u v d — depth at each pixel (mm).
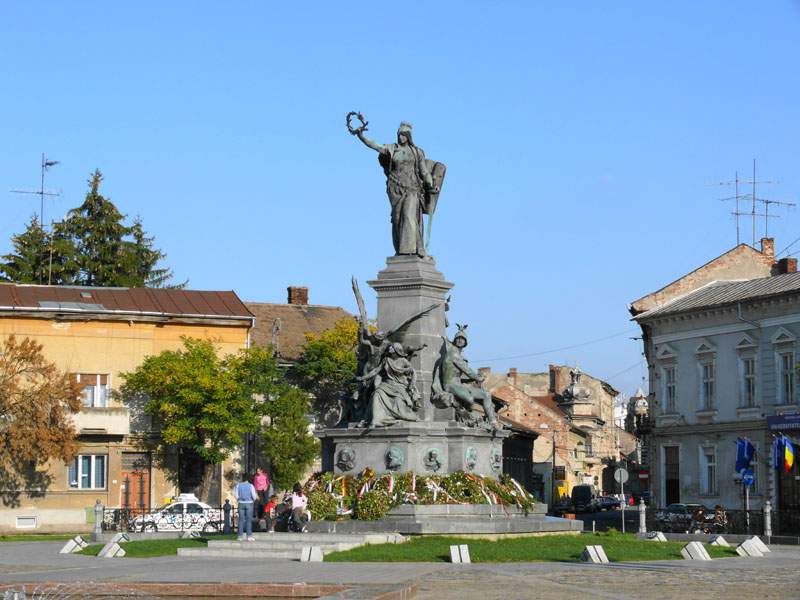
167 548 34625
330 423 70125
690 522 56938
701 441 67125
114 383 65062
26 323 64062
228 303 69250
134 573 27297
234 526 48062
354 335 69562
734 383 64938
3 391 58406
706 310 66562
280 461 63688
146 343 65812
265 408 64312
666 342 70375
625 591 23312
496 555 29734
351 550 30766
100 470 63625
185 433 61969
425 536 32219
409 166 36062
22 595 21906
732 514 54844
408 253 35750
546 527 34781
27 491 61906
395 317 35281
